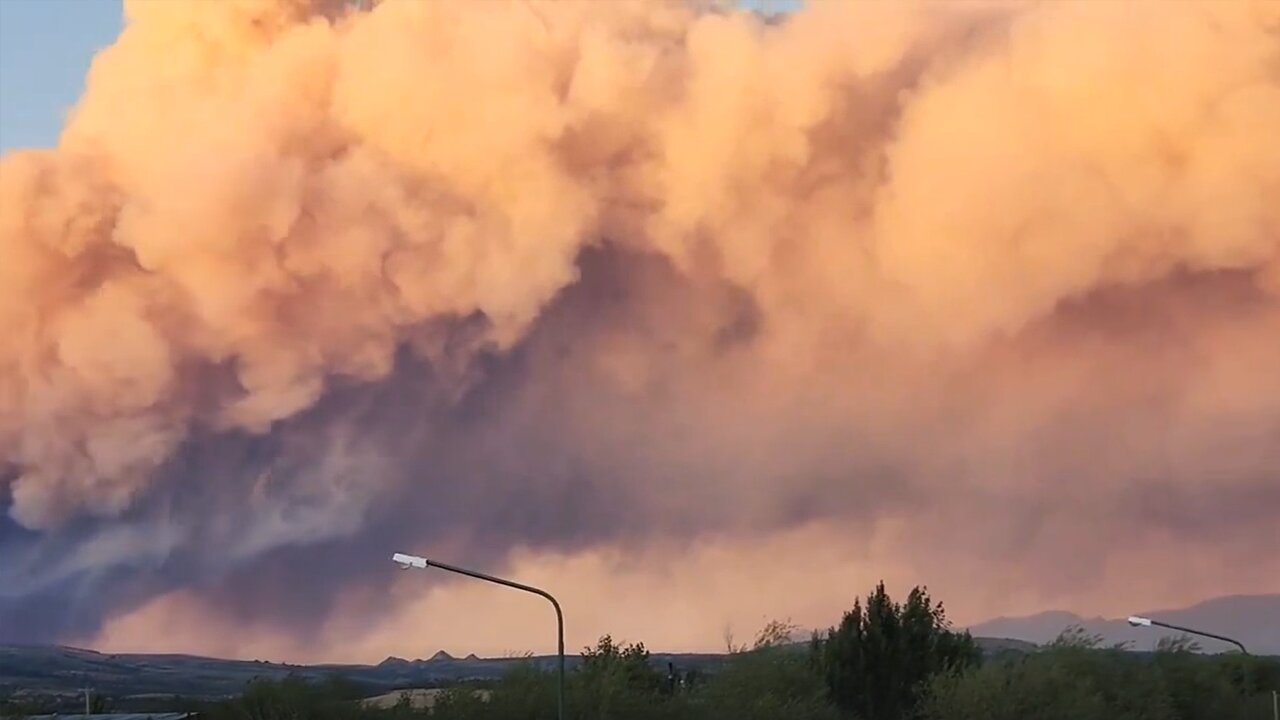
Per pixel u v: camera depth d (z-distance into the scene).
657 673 48.84
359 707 43.12
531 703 42.41
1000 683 48.28
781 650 51.59
